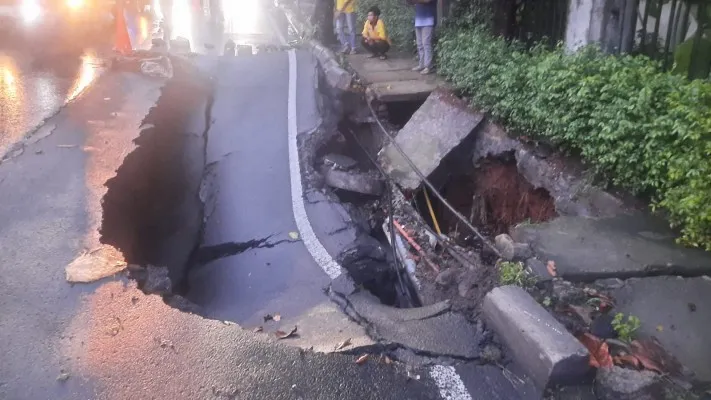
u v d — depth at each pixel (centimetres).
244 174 837
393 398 387
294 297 566
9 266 489
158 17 2239
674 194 532
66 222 556
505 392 395
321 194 788
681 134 520
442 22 1182
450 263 677
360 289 574
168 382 383
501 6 1054
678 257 518
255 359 410
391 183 867
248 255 677
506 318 428
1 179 634
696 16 712
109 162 683
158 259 681
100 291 466
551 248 537
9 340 410
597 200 629
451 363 421
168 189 804
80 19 1574
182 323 439
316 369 407
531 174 737
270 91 1102
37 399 365
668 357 412
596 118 614
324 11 1453
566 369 382
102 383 379
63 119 818
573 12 882
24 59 1199
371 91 1013
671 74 641
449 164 883
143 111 865
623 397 371
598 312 458
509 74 771
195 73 1201
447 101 935
